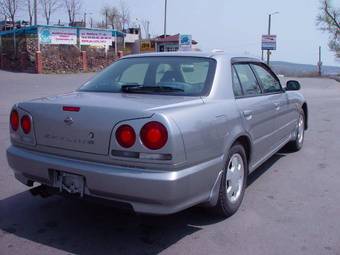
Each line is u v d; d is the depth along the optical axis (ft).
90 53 116.16
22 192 16.52
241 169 14.83
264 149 17.33
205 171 12.10
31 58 105.60
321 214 14.80
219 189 13.20
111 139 11.32
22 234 12.93
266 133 17.24
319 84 103.45
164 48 129.90
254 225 13.80
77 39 112.78
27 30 106.32
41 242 12.44
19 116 13.25
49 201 15.62
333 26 207.21
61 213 14.53
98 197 11.72
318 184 18.20
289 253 11.99
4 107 40.34
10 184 17.40
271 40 141.18
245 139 15.16
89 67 114.62
